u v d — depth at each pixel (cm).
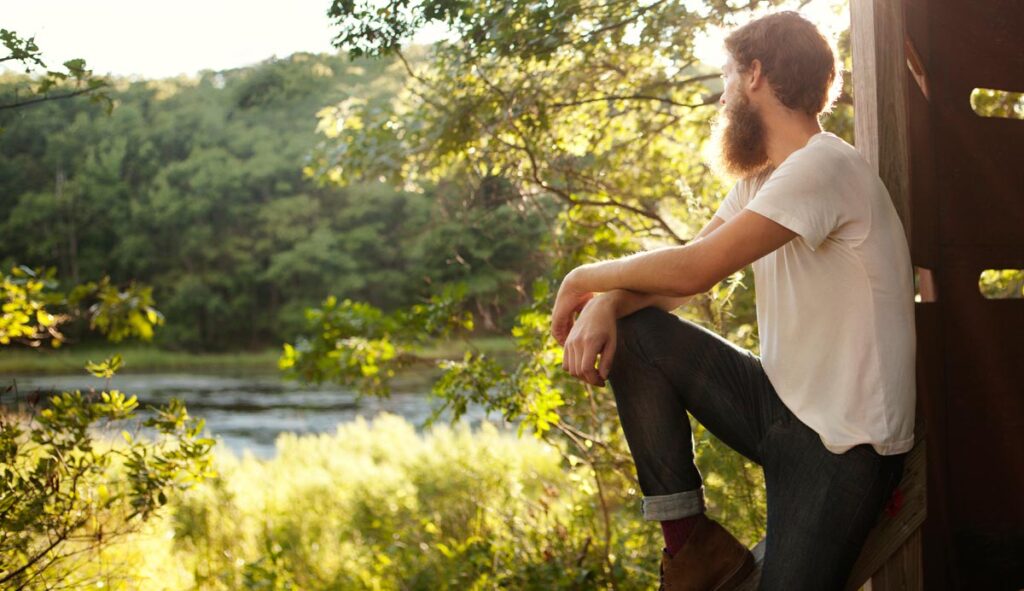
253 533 643
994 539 222
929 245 217
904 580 185
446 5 394
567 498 573
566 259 460
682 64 425
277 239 5141
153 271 5191
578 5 394
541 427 411
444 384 426
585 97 468
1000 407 226
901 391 164
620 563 423
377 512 695
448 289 467
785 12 181
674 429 177
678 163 497
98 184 5256
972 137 227
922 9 220
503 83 471
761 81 179
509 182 505
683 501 176
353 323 464
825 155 165
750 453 178
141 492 308
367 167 517
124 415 309
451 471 712
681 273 170
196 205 5166
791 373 169
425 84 488
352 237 4978
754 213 164
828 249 165
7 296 332
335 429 1869
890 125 192
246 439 1730
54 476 284
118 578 338
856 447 163
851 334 164
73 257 5191
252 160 5266
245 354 5003
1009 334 229
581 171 484
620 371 181
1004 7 234
